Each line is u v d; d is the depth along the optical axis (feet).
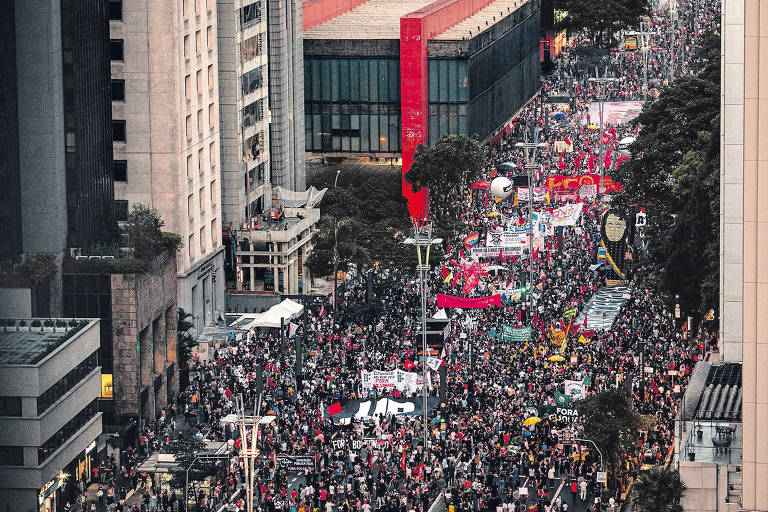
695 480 651.25
